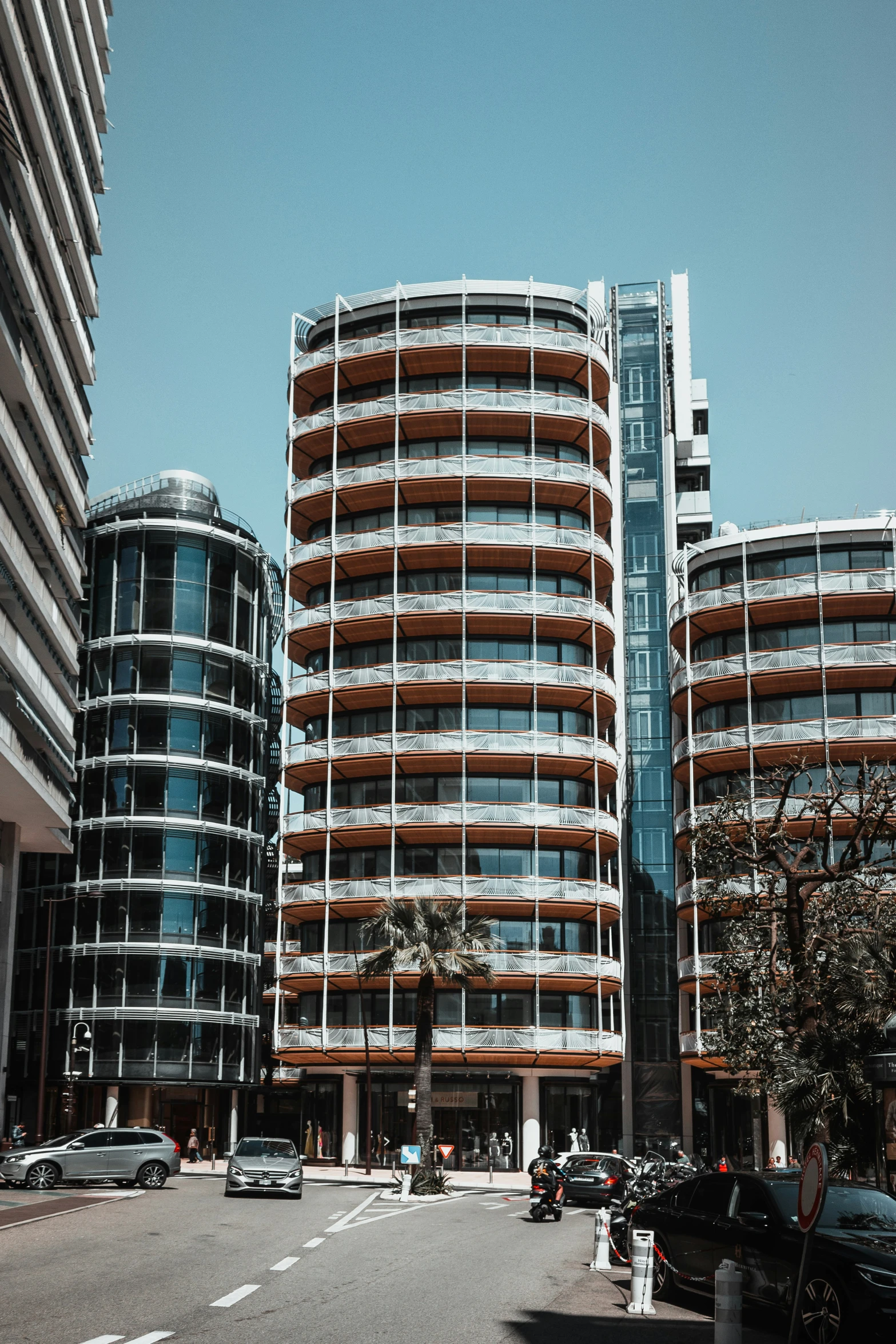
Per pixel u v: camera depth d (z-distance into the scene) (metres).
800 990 33.19
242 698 75.12
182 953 68.88
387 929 53.69
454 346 74.00
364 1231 29.06
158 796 70.69
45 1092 68.56
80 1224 27.89
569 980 66.88
